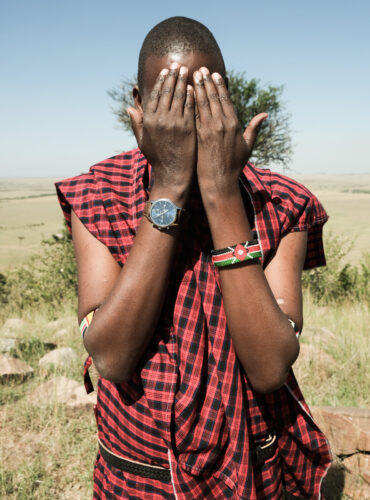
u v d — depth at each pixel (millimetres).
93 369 4836
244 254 1059
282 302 1204
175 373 1131
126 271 1072
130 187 1285
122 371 1106
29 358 5234
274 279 1229
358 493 2732
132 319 1062
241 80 14883
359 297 9938
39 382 4508
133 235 1218
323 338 5566
